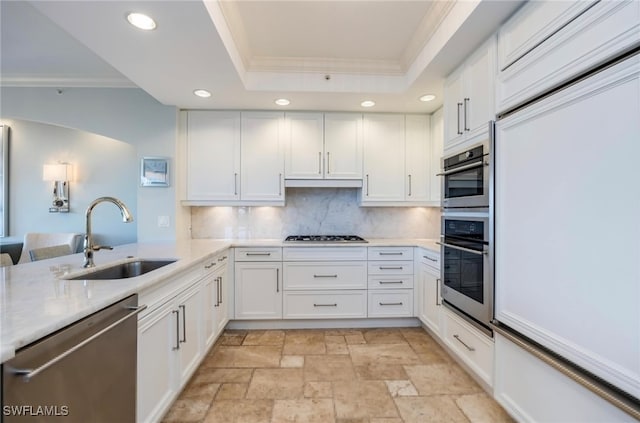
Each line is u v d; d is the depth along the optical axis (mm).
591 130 1100
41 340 842
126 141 2967
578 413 1184
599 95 1070
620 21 1010
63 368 926
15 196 3766
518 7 1507
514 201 1523
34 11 1914
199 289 2090
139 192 2984
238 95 2709
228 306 2867
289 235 3480
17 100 2906
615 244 1015
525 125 1443
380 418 1671
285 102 2898
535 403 1413
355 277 2957
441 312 2430
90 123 2949
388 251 2979
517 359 1539
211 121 3098
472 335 1953
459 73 2111
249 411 1727
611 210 1028
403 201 3217
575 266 1168
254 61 2508
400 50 2385
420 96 2738
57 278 1393
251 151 3121
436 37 1972
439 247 2709
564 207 1218
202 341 2141
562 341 1228
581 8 1154
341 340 2695
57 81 2863
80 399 992
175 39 1774
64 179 3701
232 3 1799
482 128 1811
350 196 3527
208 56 1984
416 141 3234
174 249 2430
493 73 1715
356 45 2305
